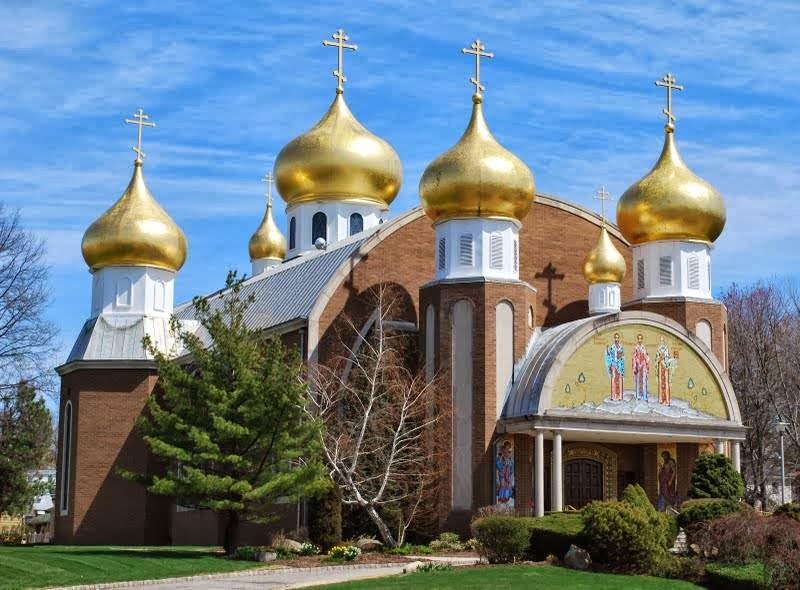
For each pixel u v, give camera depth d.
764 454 79.94
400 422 46.66
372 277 53.72
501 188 50.47
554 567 36.75
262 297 61.03
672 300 55.19
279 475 43.22
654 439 51.31
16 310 58.25
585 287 58.38
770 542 35.38
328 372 50.56
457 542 46.00
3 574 36.56
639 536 36.31
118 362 60.34
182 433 44.53
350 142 65.38
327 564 40.34
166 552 45.84
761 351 79.31
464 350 49.50
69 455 61.47
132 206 62.72
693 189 55.59
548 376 47.44
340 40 67.44
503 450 48.62
